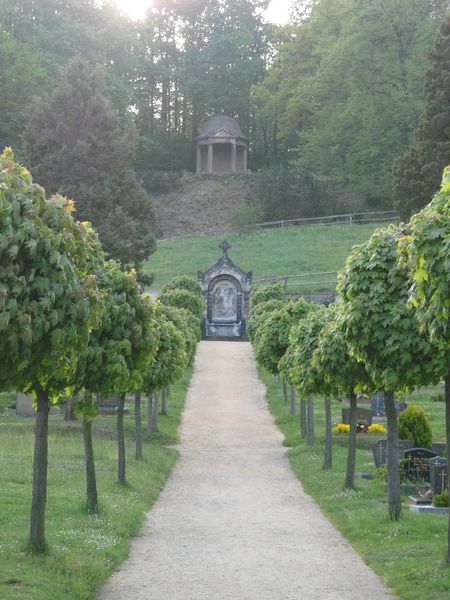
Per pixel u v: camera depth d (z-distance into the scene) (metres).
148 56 121.56
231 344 67.81
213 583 13.52
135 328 17.67
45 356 11.26
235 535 17.77
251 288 73.94
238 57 119.75
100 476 23.91
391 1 83.69
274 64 115.00
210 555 15.71
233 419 41.16
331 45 91.25
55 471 23.62
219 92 119.75
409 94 83.38
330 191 104.38
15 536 15.30
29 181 11.37
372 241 16.98
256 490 24.58
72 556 14.10
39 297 10.69
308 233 94.19
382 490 22.88
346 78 87.88
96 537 16.06
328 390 26.44
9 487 20.69
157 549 16.22
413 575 13.64
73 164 53.38
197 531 18.19
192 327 51.53
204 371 55.19
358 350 17.05
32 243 10.37
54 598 11.59
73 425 34.25
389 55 85.00
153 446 32.25
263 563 15.06
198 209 104.06
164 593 12.84
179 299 60.94
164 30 123.50
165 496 23.31
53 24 90.31
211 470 28.56
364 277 16.84
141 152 115.31
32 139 54.31
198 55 120.00
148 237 55.41
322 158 92.00
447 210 11.78
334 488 23.53
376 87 85.81
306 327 27.47
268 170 107.75
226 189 108.12
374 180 90.31
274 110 108.19
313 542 17.08
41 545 14.21
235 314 73.88
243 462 30.44
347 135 89.19
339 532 18.20
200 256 88.31
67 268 11.04
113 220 53.00
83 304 11.33
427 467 24.11
